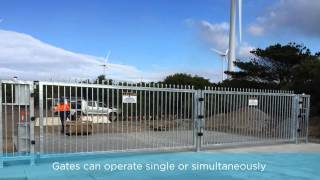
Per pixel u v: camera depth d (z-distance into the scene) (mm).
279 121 16922
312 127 23391
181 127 14242
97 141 13477
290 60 36156
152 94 13695
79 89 12852
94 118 13062
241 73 37938
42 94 11016
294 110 17391
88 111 12859
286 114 17156
